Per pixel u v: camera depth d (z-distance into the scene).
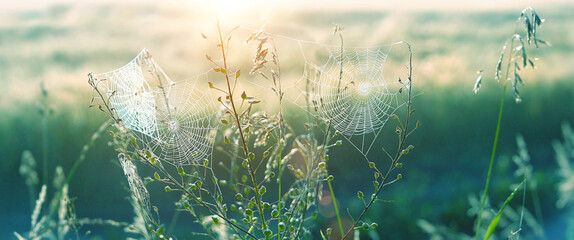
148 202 1.39
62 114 7.76
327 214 5.19
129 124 1.42
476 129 9.03
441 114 8.86
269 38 1.26
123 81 1.41
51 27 21.53
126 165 1.46
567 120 9.42
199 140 1.49
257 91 3.60
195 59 10.02
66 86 8.90
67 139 7.66
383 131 8.18
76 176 7.43
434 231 3.32
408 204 6.47
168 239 1.37
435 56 11.59
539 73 9.95
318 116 1.51
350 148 7.93
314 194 1.42
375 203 6.40
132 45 15.08
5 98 8.61
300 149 1.57
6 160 7.62
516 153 9.02
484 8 22.89
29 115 7.89
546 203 6.53
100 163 7.43
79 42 16.72
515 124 9.26
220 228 1.49
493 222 1.53
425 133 8.64
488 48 13.31
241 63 4.07
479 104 9.21
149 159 1.32
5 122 7.80
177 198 6.67
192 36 13.06
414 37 14.63
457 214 6.09
